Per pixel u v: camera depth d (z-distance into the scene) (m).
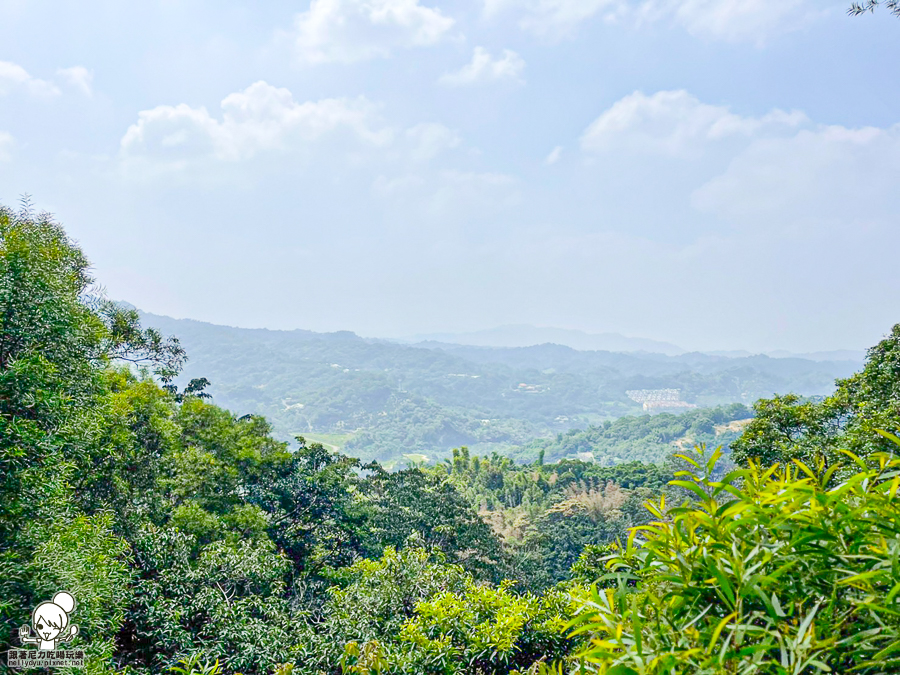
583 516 56.62
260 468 22.41
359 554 22.92
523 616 7.33
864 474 1.27
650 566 1.38
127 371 16.62
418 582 10.85
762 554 1.25
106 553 8.83
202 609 9.38
